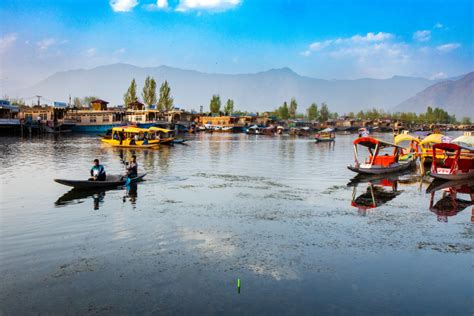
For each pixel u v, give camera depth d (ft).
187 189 76.89
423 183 90.17
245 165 123.34
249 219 54.39
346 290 32.50
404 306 29.99
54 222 50.55
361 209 62.28
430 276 35.65
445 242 45.55
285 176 98.99
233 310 28.81
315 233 48.32
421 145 128.06
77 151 159.94
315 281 34.06
